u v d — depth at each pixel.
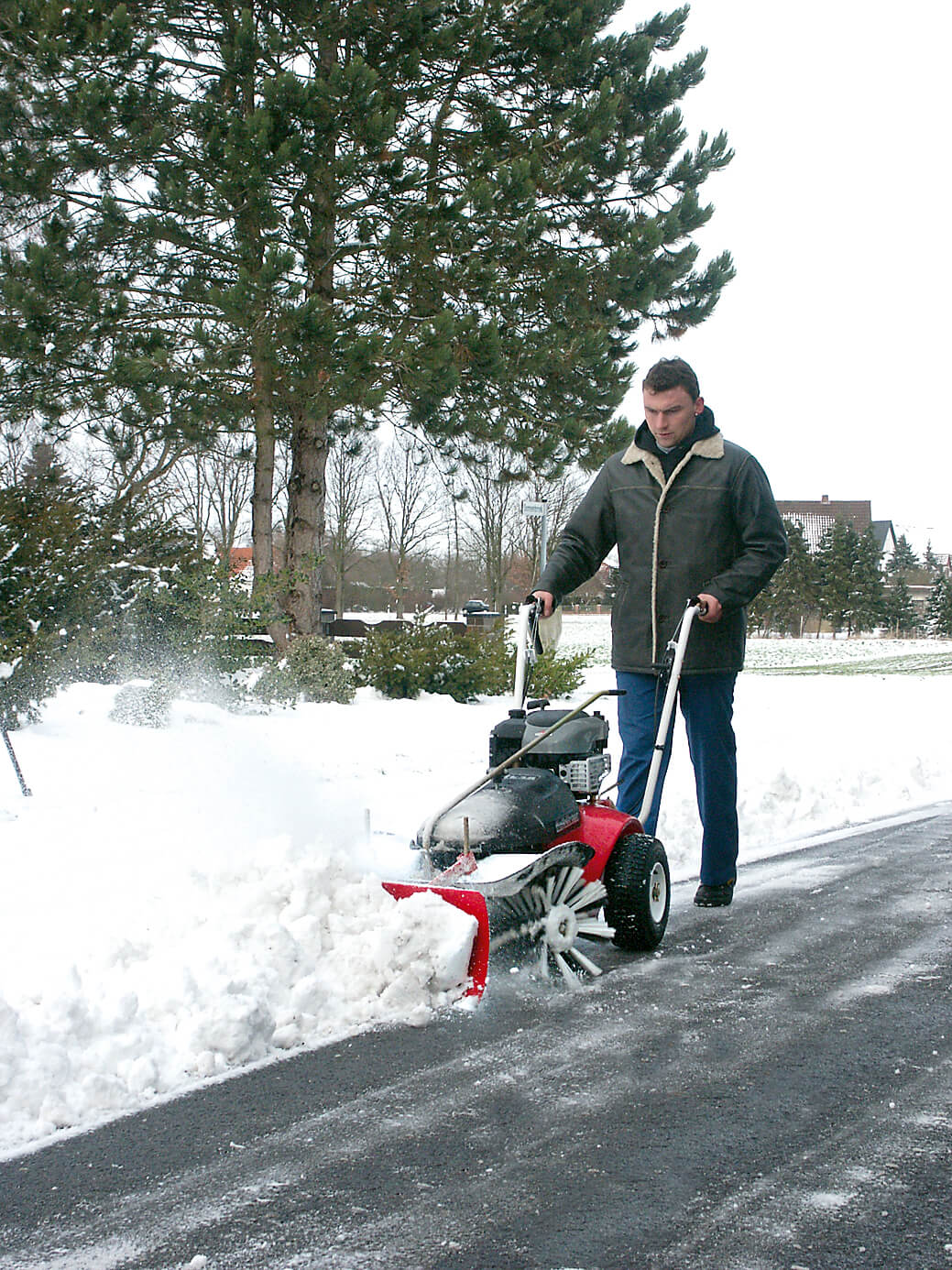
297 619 16.66
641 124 16.73
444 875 4.11
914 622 67.44
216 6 15.04
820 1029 3.87
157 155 14.18
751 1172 2.86
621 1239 2.55
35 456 20.91
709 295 17.31
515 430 16.17
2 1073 3.21
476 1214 2.66
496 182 14.59
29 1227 2.62
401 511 45.50
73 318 14.30
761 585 5.36
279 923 4.04
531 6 15.84
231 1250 2.52
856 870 6.36
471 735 11.16
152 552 11.98
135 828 6.06
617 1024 3.90
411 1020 3.88
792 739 11.81
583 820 4.71
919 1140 3.03
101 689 10.38
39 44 13.41
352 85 13.71
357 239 14.77
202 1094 3.34
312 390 13.94
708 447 5.44
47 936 4.30
